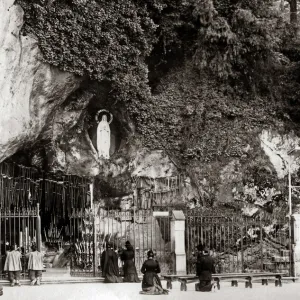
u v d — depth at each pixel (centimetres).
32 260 2589
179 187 3331
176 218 2816
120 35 3216
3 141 2850
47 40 3030
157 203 3300
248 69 3497
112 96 3347
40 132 3131
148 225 3167
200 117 3422
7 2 2828
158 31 3459
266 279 2611
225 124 3438
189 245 2912
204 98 3456
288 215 3070
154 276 2295
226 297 2194
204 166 3359
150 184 3334
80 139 3403
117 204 3322
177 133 3400
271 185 3353
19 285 2553
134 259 2730
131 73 3291
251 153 3400
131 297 2219
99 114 3447
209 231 2952
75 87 3209
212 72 3488
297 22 3897
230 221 2961
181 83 3484
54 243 3216
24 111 2953
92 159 3391
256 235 3092
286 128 3475
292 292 2347
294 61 3697
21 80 2931
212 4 3384
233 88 3500
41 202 3272
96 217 3188
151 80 3534
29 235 2869
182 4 3422
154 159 3369
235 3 3494
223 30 3397
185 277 2434
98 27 3131
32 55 2969
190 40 3519
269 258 2995
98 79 3191
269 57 3503
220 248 2923
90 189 3247
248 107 3475
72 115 3306
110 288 2428
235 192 3322
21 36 2933
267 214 3231
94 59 3152
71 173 3306
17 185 3112
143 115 3378
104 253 2672
